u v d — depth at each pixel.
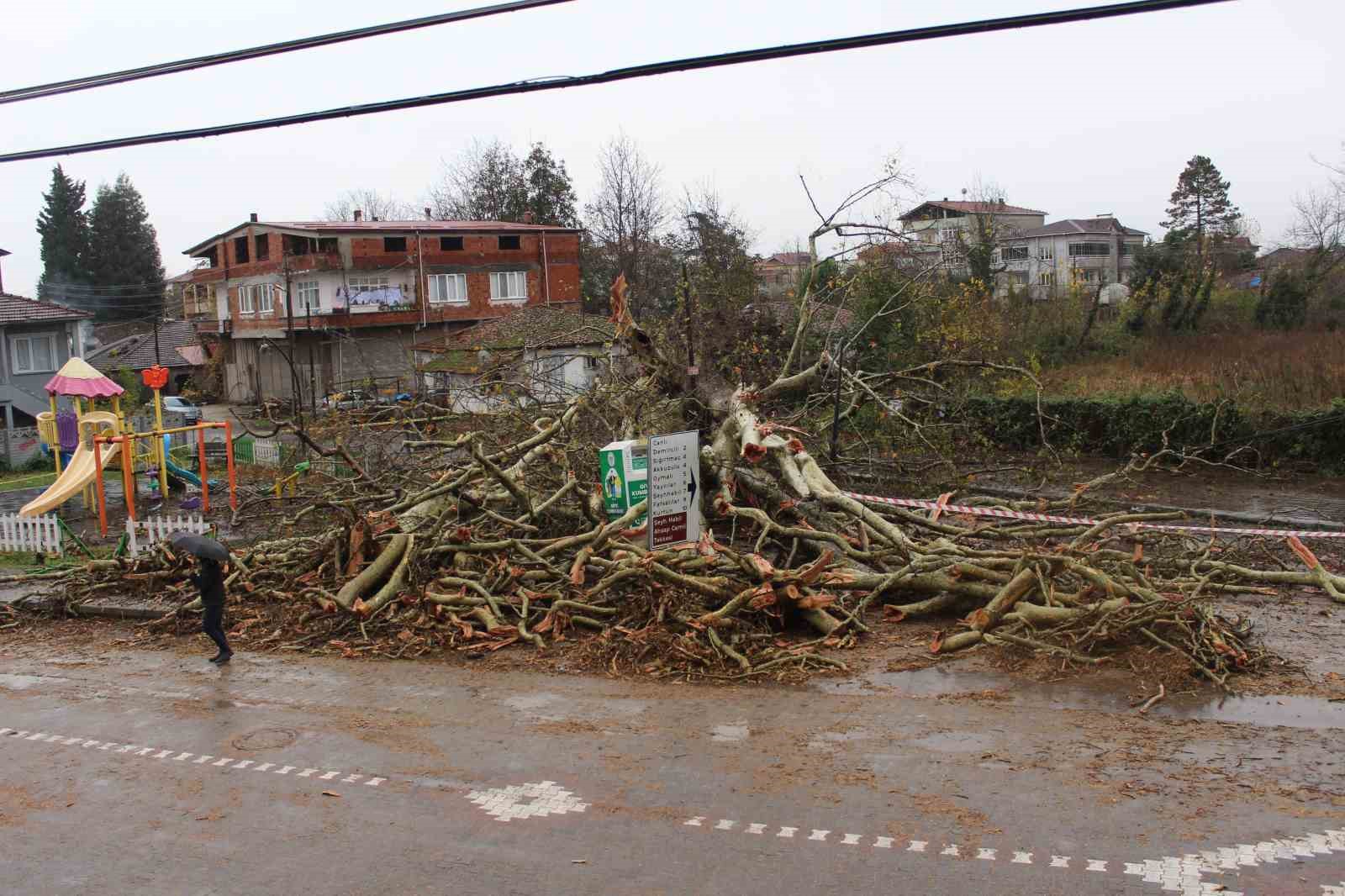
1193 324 34.88
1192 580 11.04
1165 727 7.49
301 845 6.11
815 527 12.13
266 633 10.99
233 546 15.05
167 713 8.66
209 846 6.15
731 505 12.31
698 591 10.02
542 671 9.45
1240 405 23.03
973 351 25.44
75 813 6.71
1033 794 6.39
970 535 11.55
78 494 23.45
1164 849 5.63
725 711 8.19
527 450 13.09
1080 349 33.03
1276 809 6.07
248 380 51.91
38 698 9.26
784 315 26.36
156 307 81.62
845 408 17.53
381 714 8.40
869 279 22.27
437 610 10.66
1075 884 5.29
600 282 54.94
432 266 46.78
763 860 5.68
